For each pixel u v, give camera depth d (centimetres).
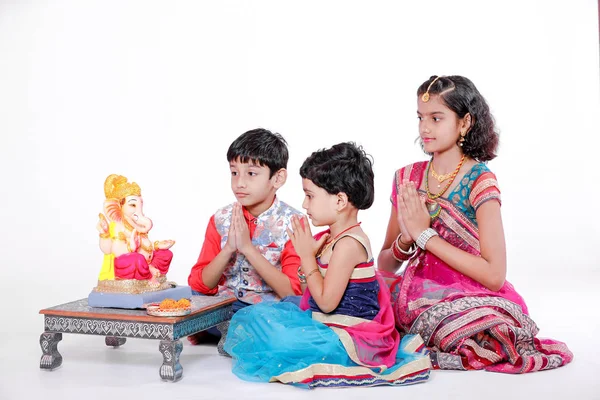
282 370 358
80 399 336
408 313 404
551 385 356
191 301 401
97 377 370
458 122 404
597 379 365
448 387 354
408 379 359
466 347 387
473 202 403
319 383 352
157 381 363
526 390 348
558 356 391
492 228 395
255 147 414
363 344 364
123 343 436
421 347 383
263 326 370
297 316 373
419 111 411
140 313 369
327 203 375
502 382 362
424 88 408
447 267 407
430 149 409
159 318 361
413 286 409
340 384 353
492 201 397
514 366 380
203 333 443
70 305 389
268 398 337
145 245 390
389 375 359
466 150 410
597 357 407
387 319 383
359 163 377
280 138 427
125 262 382
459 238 408
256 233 433
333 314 374
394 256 434
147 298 380
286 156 427
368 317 377
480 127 406
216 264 419
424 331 395
